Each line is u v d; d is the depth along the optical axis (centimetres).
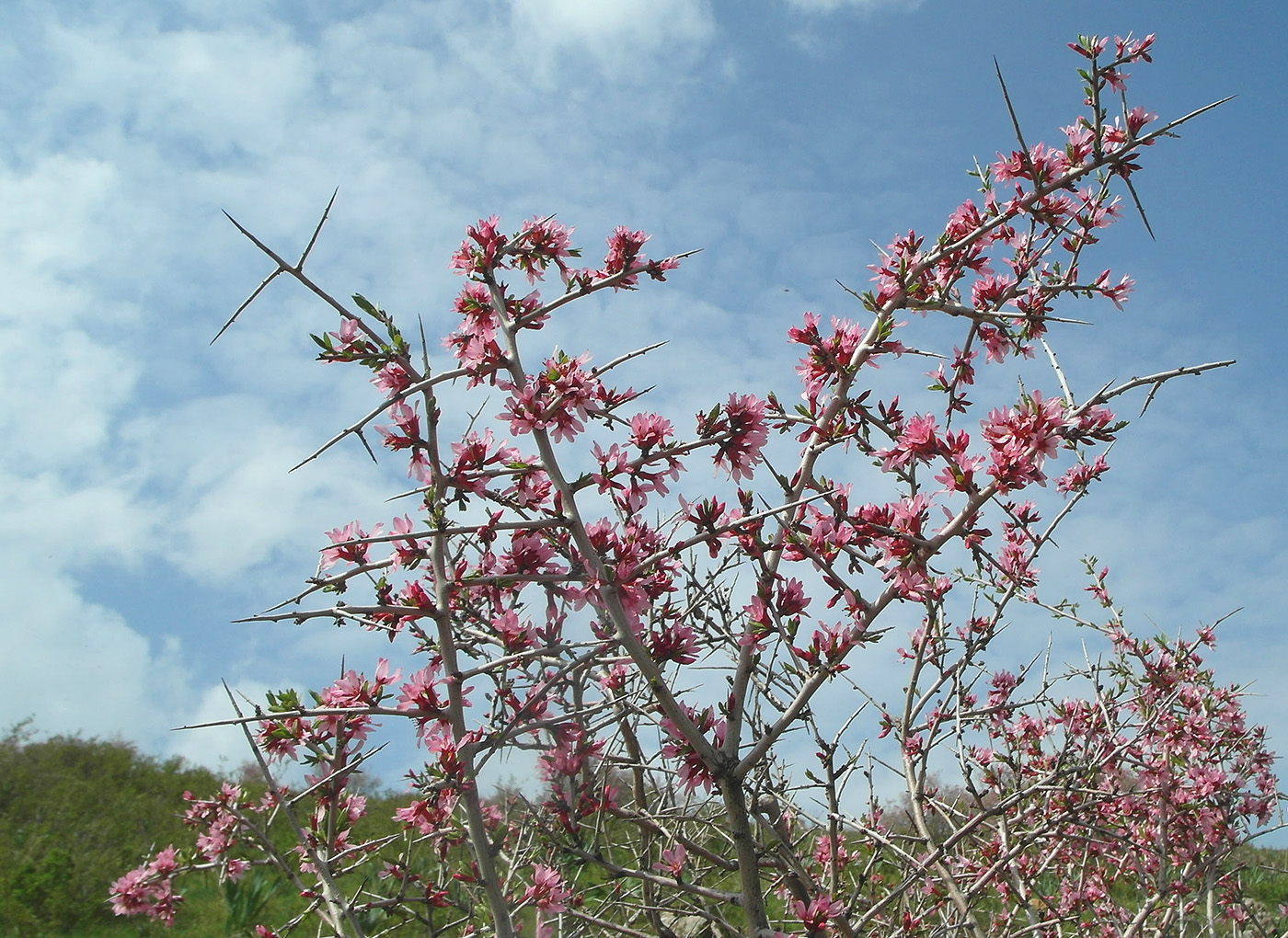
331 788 306
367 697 282
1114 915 527
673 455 285
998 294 351
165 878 385
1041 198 328
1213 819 484
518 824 397
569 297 298
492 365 285
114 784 1455
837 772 320
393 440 285
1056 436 267
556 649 264
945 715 397
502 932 266
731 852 450
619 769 436
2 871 1024
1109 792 378
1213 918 498
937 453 279
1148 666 503
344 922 309
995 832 466
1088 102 313
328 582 277
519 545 304
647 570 273
